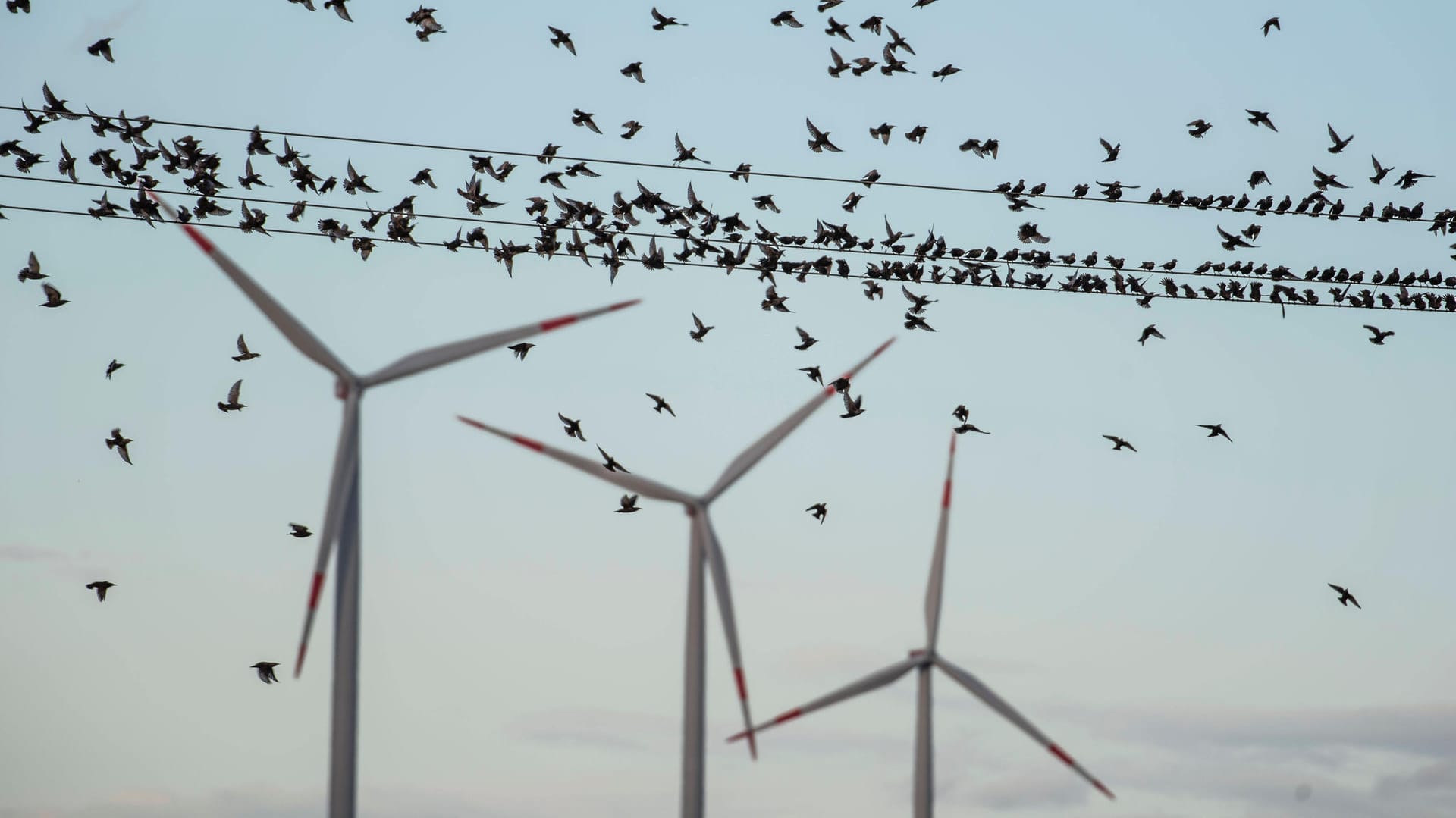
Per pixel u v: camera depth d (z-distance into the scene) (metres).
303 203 60.69
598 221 62.06
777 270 63.03
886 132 61.78
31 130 58.69
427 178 61.81
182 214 60.09
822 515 61.56
